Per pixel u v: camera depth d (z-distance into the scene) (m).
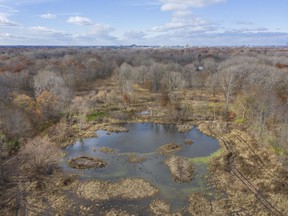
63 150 67.00
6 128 63.78
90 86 131.62
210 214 42.53
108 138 75.75
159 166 58.94
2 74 103.12
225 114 88.50
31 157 57.44
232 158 61.09
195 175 54.72
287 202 43.88
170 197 47.19
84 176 54.44
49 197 46.78
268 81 87.81
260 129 67.31
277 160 55.56
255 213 42.38
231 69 105.25
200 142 72.38
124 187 50.25
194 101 105.12
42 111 81.56
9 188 48.81
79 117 86.06
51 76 100.31
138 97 114.81
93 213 42.78
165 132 80.62
